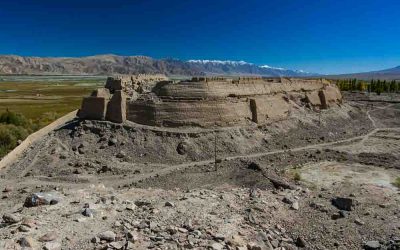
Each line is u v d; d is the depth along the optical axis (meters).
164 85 67.94
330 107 97.56
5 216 19.98
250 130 67.25
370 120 97.12
